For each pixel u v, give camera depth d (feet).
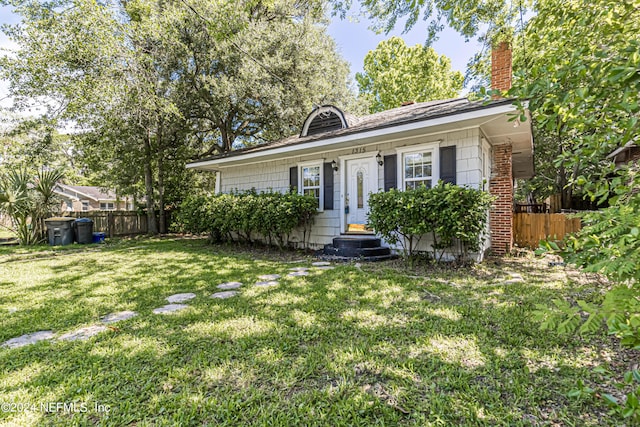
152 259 24.39
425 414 5.91
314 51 43.24
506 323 10.02
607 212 4.94
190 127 46.11
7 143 44.34
